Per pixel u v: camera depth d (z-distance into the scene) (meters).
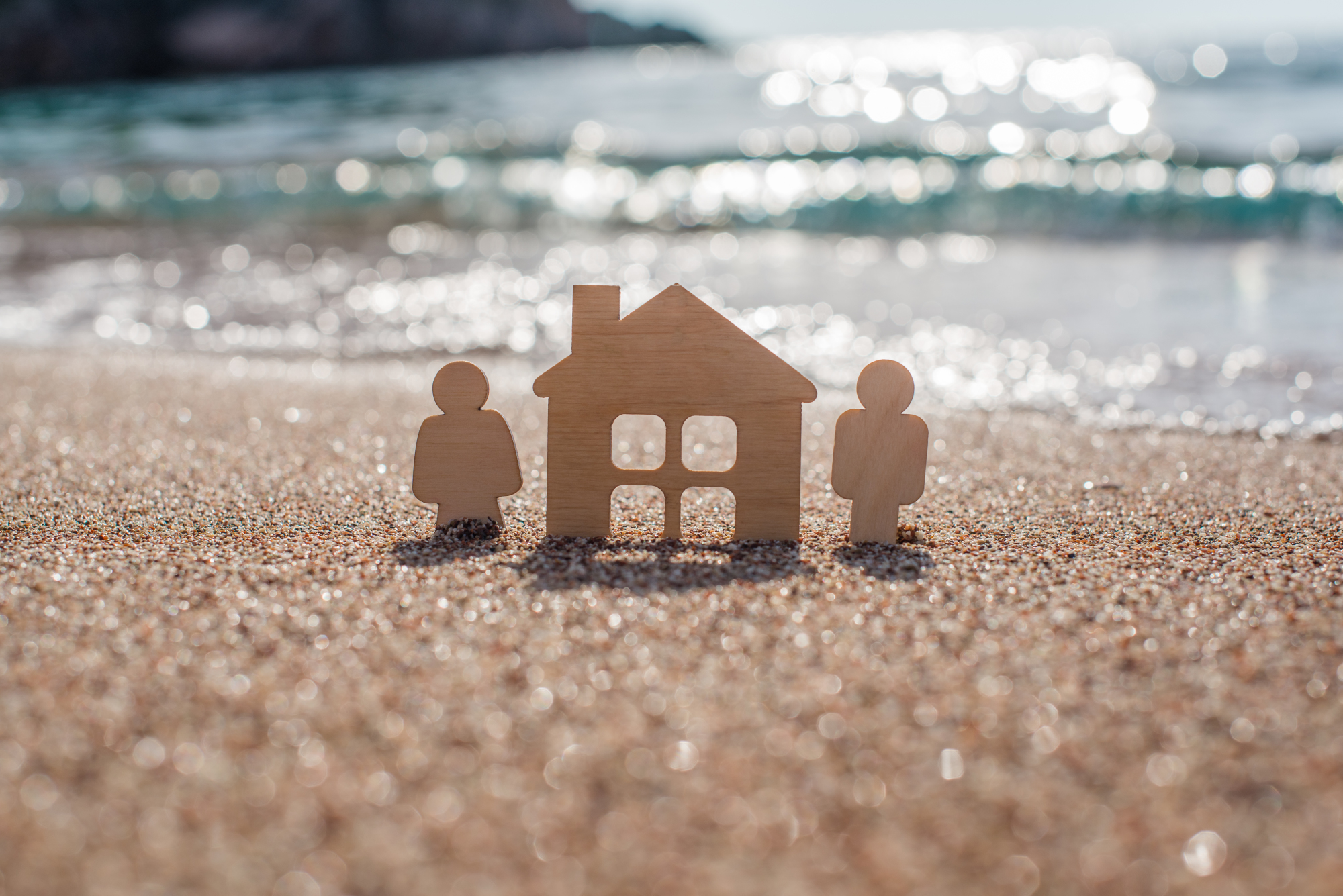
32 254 1.30
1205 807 0.38
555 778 0.39
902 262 1.22
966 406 0.71
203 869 0.37
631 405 0.50
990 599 0.46
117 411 0.67
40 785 0.38
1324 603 0.45
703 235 1.42
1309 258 1.16
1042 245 1.30
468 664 0.42
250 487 0.55
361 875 0.36
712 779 0.39
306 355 0.84
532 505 0.53
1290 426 0.66
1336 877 0.36
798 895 0.36
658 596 0.46
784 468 0.50
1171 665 0.42
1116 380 0.74
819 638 0.44
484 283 1.12
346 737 0.40
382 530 0.51
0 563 0.48
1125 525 0.52
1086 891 0.36
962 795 0.38
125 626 0.44
